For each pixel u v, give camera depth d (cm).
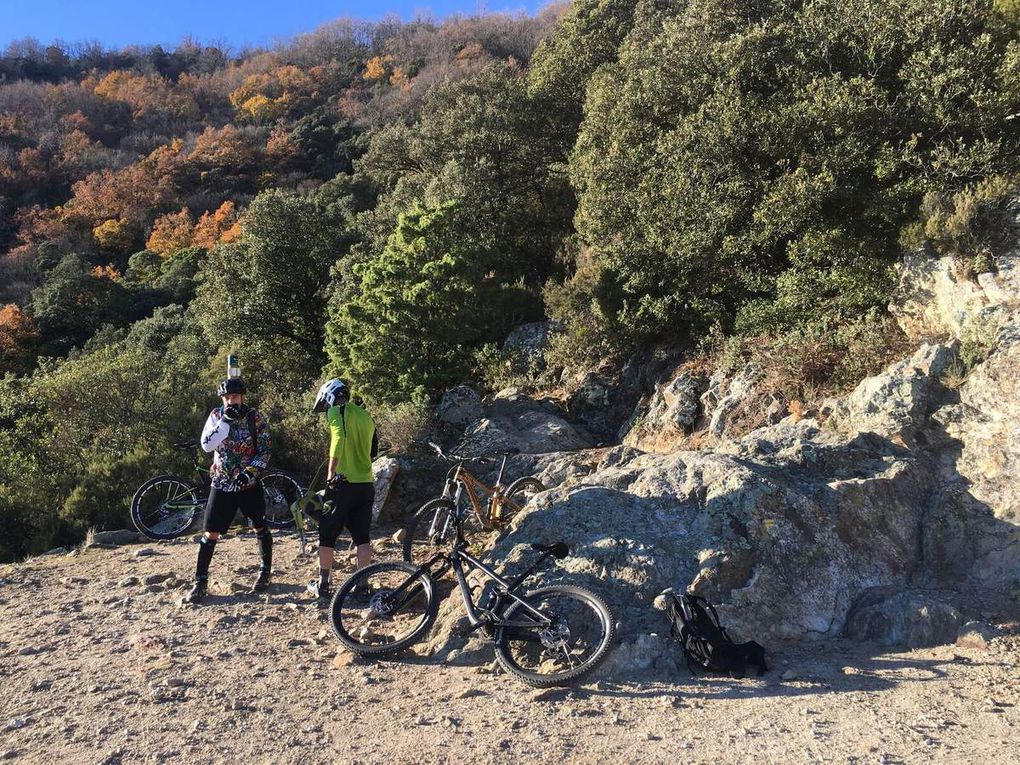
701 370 1218
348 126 7625
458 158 2358
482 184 2239
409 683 450
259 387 2294
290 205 2614
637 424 1257
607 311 1440
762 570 521
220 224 6041
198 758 365
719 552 521
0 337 4153
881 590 536
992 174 962
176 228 6072
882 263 1024
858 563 551
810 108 1138
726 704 407
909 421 680
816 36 1252
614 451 925
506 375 1567
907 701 403
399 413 1300
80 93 8894
